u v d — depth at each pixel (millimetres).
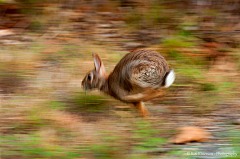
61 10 15148
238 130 8211
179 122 8727
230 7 15203
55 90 10133
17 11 14961
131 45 13320
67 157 6707
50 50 12594
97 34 13977
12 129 7934
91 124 8312
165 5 15273
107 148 7047
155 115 9180
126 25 14578
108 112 9211
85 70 11312
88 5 15594
